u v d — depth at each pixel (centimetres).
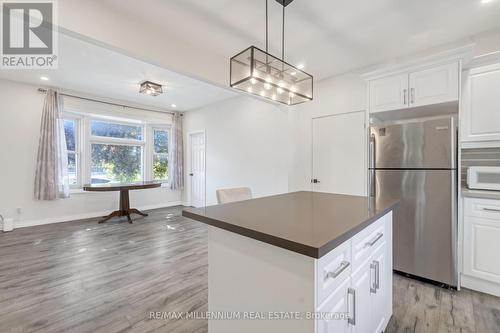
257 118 449
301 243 90
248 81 180
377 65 309
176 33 243
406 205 239
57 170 436
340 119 343
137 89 438
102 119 516
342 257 110
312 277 91
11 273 247
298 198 202
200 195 590
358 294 124
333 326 103
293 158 397
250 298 115
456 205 216
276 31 239
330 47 270
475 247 212
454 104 228
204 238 361
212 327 134
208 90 439
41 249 314
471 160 253
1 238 359
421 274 233
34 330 164
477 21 221
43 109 424
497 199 200
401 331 166
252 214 139
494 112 213
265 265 108
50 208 445
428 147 227
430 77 230
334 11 207
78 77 377
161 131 616
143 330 166
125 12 210
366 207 160
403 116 286
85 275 243
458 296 208
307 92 212
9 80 399
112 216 466
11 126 404
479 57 214
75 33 185
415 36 247
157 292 213
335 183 350
